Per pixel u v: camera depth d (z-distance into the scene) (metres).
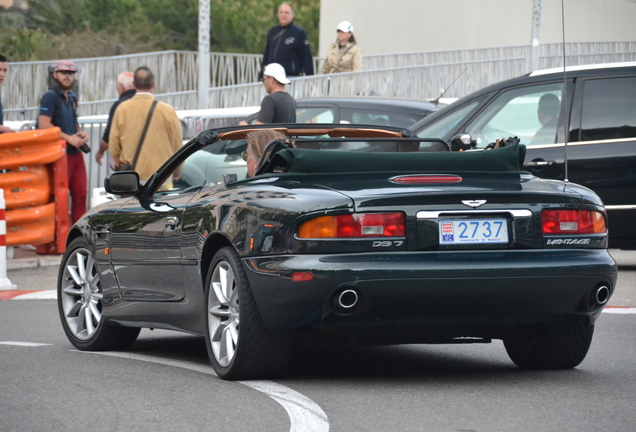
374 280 10.59
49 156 26.47
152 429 9.52
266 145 12.35
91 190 31.33
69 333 15.24
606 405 10.44
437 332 11.20
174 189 13.82
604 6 63.53
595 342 14.72
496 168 12.30
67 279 15.52
